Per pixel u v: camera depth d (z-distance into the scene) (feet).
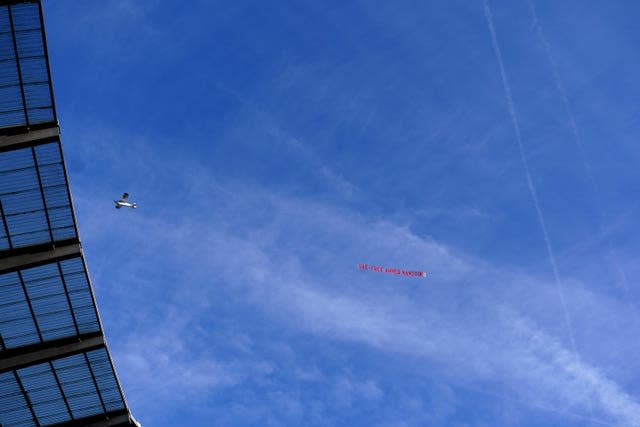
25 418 109.40
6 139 96.53
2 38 93.61
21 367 106.01
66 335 107.14
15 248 101.96
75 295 105.29
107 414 111.55
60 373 107.76
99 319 107.24
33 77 96.02
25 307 104.53
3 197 99.30
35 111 97.25
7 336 105.29
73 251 102.89
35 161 98.32
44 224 101.86
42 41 94.73
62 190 100.63
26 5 92.32
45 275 103.30
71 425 110.93
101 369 108.68
